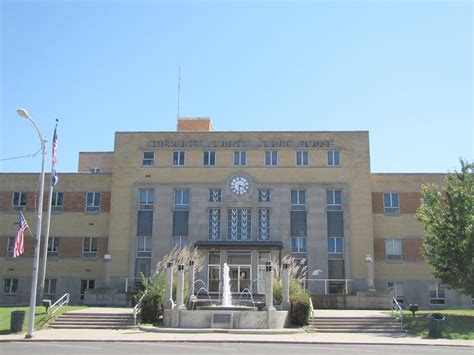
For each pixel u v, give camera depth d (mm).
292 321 31312
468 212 33812
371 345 24188
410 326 30938
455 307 48219
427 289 48625
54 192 52031
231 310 30094
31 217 51594
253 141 50500
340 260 48188
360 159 49844
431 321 27906
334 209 49188
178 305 30391
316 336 27672
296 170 49750
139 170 50500
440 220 34625
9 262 50906
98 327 31094
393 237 49656
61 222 51312
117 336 26594
